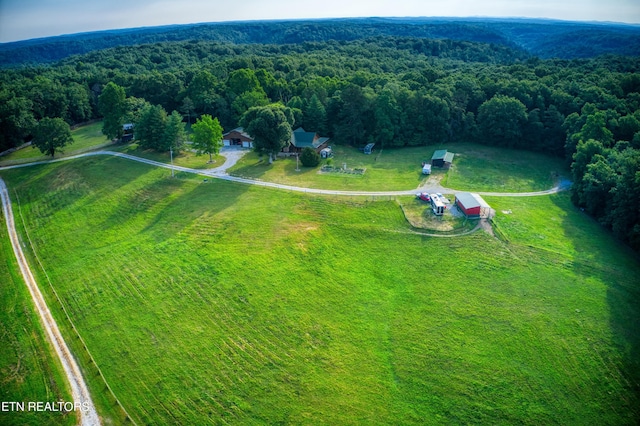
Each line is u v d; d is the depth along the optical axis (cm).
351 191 6750
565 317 4119
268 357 3747
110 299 4516
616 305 4272
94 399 3403
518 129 9012
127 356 3800
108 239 5712
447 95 9619
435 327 4062
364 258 5109
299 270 4875
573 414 3256
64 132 8650
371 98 9269
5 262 5284
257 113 7894
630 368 3584
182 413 3278
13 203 6975
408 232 5556
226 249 5266
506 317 4144
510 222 5784
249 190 6800
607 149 6806
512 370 3597
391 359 3734
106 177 7544
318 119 9469
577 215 6256
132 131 9756
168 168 7800
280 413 3272
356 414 3262
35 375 3597
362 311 4275
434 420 3225
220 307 4328
